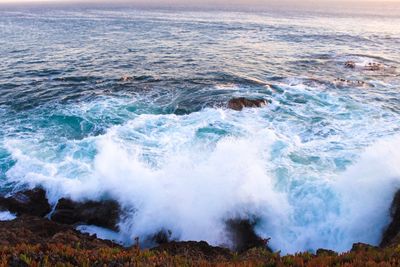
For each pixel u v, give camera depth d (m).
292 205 13.18
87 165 15.91
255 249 10.51
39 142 18.28
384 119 20.81
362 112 21.86
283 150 16.66
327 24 81.12
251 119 20.56
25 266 7.63
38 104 23.84
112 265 7.90
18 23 85.88
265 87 26.98
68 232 11.49
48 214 13.79
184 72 32.34
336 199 13.16
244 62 36.66
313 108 22.48
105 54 41.72
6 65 35.31
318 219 12.72
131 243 12.56
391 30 69.38
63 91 26.72
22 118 21.50
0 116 21.83
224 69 33.34
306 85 27.41
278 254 9.09
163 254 9.12
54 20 94.50
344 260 7.75
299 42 51.44
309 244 12.22
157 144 17.53
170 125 19.81
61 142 18.27
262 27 72.69
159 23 82.50
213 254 10.58
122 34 61.25
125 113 22.00
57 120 21.11
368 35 60.53
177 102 23.70
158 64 35.97
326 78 29.83
